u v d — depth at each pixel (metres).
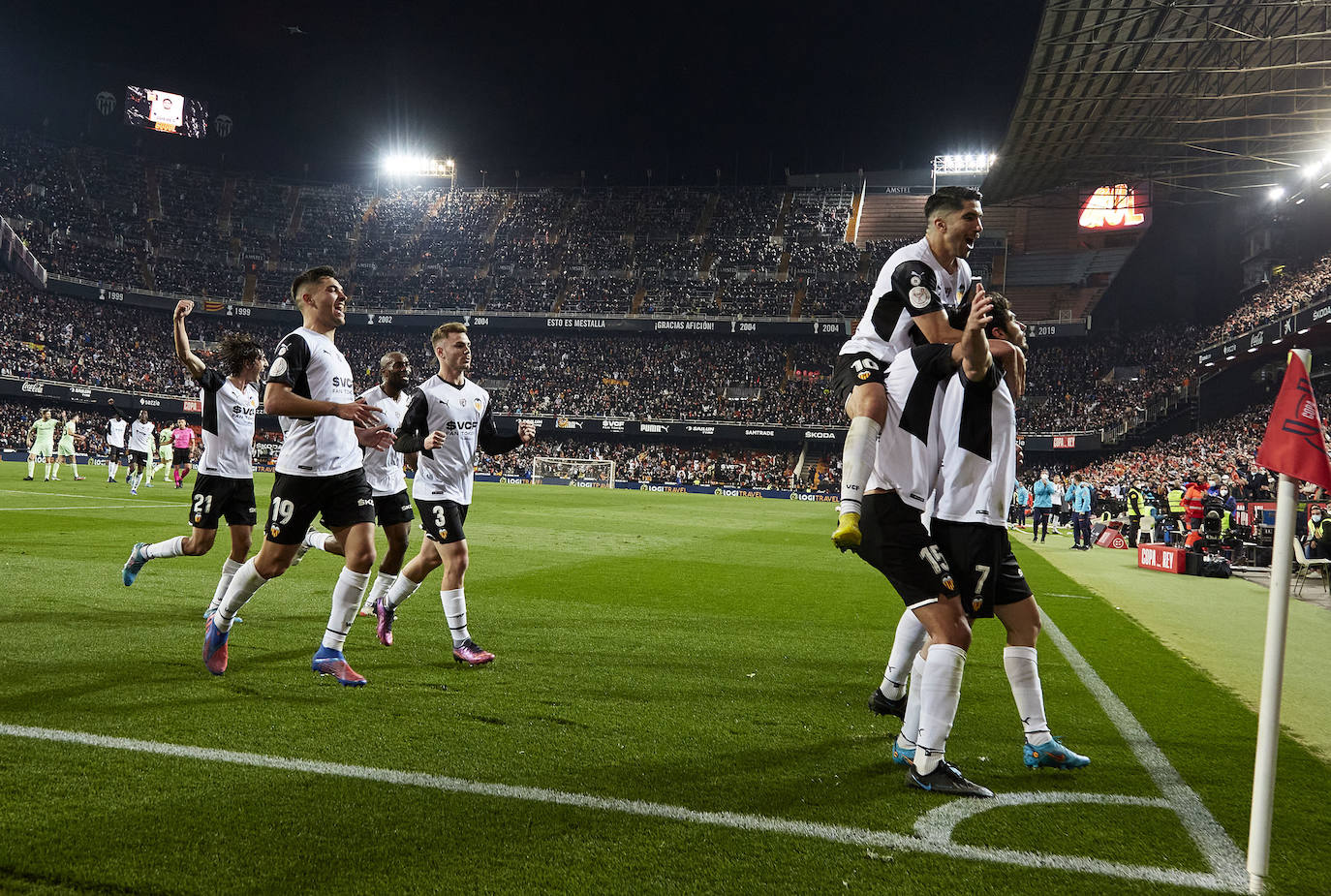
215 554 10.05
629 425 46.03
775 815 2.97
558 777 3.27
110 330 47.12
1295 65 22.19
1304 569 11.38
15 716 3.77
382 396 6.71
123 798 2.91
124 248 49.47
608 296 50.84
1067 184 37.25
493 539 13.63
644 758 3.53
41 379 41.41
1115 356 43.66
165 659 4.95
